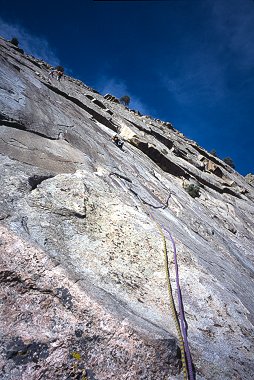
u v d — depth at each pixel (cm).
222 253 878
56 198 433
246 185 3716
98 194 523
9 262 268
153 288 356
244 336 361
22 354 215
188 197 1416
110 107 2619
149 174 1184
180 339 280
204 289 405
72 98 1586
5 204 353
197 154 3353
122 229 450
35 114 739
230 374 281
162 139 2672
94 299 264
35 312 245
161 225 580
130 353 236
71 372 216
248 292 603
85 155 721
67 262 316
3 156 470
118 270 355
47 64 3272
